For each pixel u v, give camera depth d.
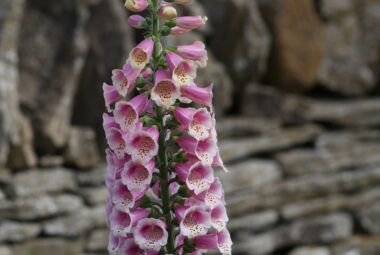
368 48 7.17
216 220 2.33
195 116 2.29
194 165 2.25
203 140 2.29
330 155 6.68
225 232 2.37
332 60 6.93
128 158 2.27
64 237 5.35
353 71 7.08
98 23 5.46
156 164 2.32
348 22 7.01
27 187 5.21
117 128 2.27
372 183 6.93
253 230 6.21
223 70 6.12
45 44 5.30
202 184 2.27
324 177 6.60
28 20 5.29
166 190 2.33
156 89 2.22
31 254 5.21
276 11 6.34
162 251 2.35
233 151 6.11
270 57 6.46
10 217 5.14
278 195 6.35
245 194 6.17
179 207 2.31
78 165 5.48
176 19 2.37
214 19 6.11
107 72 5.49
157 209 2.34
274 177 6.37
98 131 5.59
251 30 6.19
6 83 5.02
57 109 5.30
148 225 2.29
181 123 2.27
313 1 6.71
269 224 6.32
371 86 7.29
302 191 6.48
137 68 2.22
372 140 7.02
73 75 5.32
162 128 2.29
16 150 5.18
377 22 7.18
